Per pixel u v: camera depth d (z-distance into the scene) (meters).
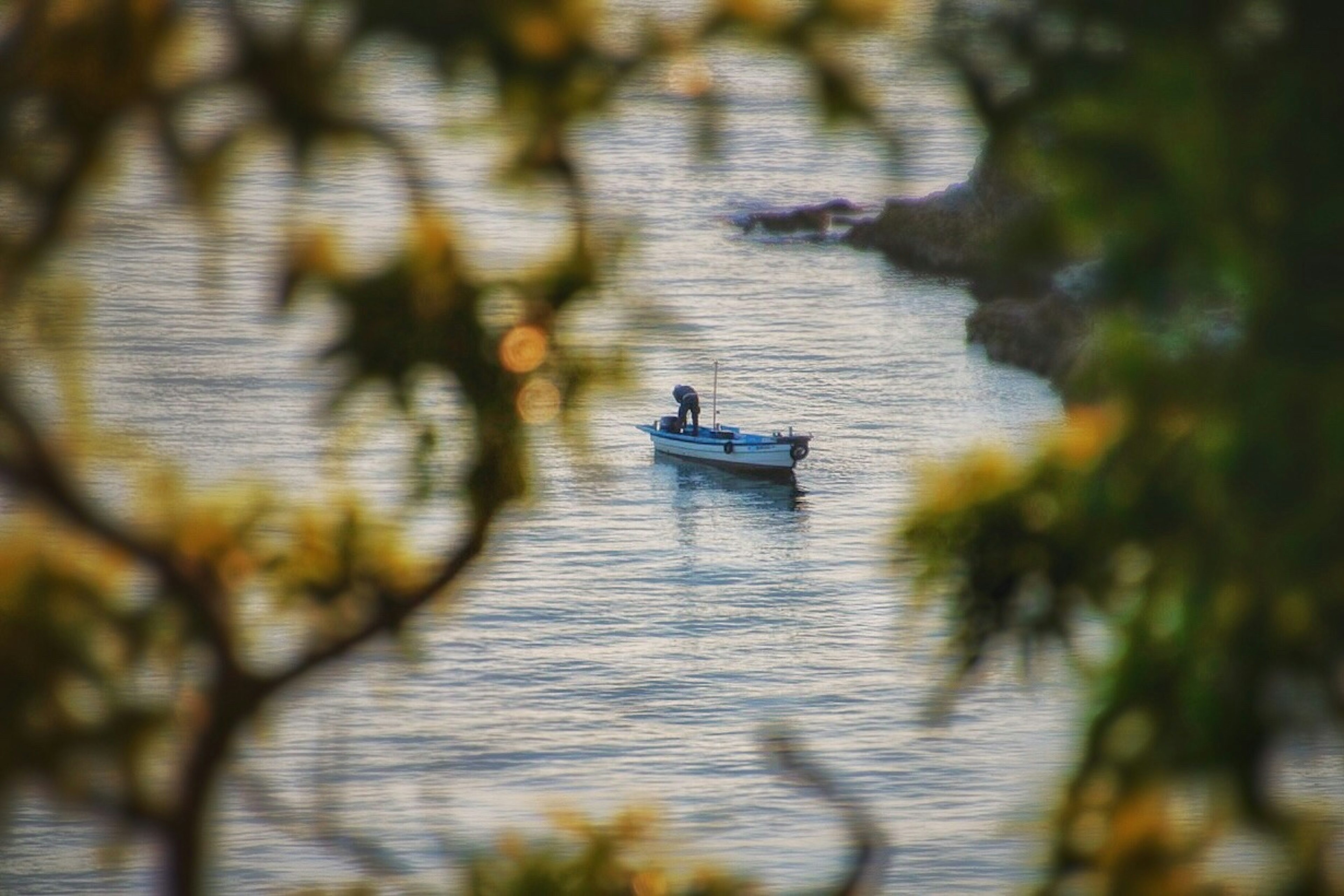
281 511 22.45
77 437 20.34
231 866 139.25
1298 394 19.25
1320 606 20.48
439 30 18.06
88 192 18.94
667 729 199.12
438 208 21.55
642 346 21.97
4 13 18.64
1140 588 23.20
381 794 168.25
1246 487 19.67
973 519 26.94
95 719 20.61
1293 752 24.89
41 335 19.89
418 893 27.16
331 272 21.45
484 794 174.62
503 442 21.91
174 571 20.58
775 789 180.88
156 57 18.64
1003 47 18.64
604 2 18.42
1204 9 18.69
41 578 21.11
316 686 152.00
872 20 18.52
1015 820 24.27
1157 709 22.20
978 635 27.11
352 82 18.77
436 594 22.47
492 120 19.47
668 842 28.22
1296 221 18.81
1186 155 19.06
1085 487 23.72
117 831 20.72
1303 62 18.75
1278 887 22.36
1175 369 21.06
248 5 18.28
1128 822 22.83
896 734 193.38
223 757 21.09
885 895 153.88
